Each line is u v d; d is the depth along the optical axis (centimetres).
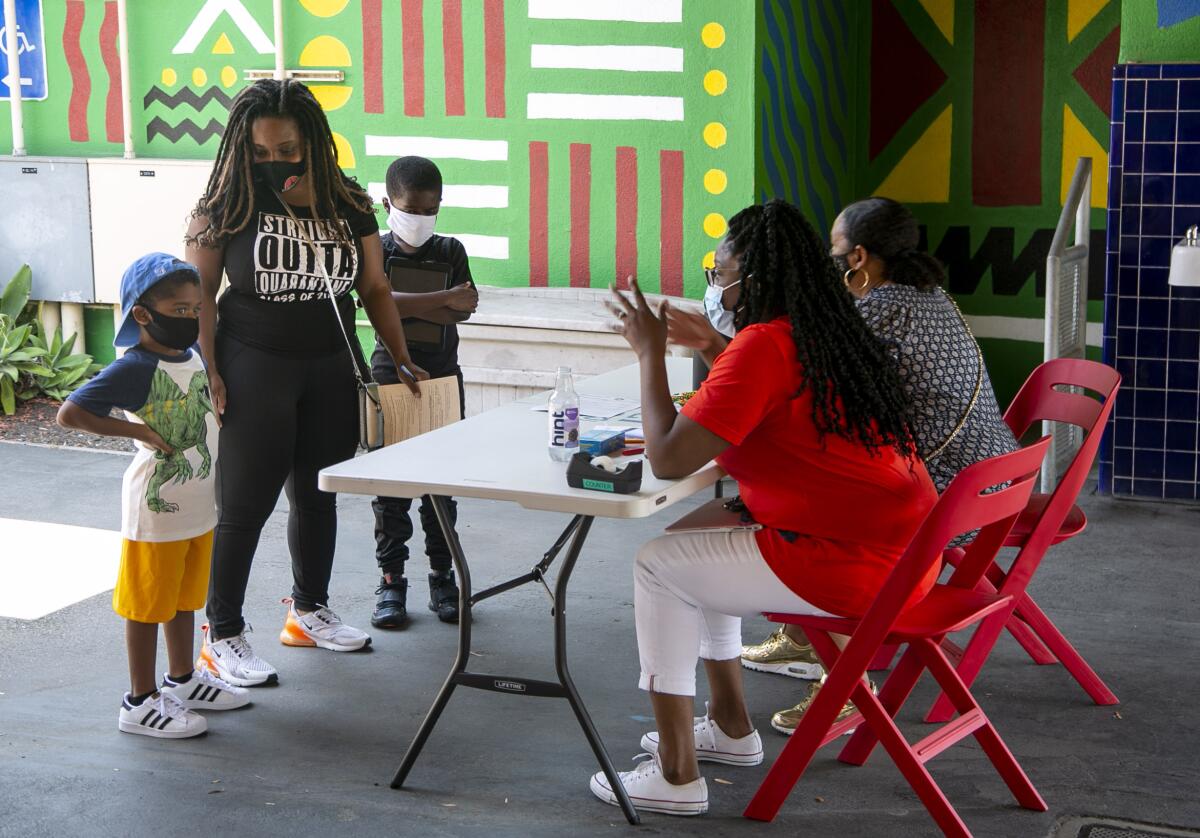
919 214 773
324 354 394
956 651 410
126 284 337
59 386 779
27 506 583
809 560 294
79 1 784
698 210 675
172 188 759
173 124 774
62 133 804
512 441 344
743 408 283
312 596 422
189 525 349
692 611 310
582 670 408
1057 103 733
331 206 386
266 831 306
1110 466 603
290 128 371
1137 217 579
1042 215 745
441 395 417
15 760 342
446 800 322
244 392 382
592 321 632
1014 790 319
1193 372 581
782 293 293
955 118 757
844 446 291
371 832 306
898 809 319
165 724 355
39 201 784
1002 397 770
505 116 705
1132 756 349
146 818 312
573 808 319
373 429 405
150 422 338
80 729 362
